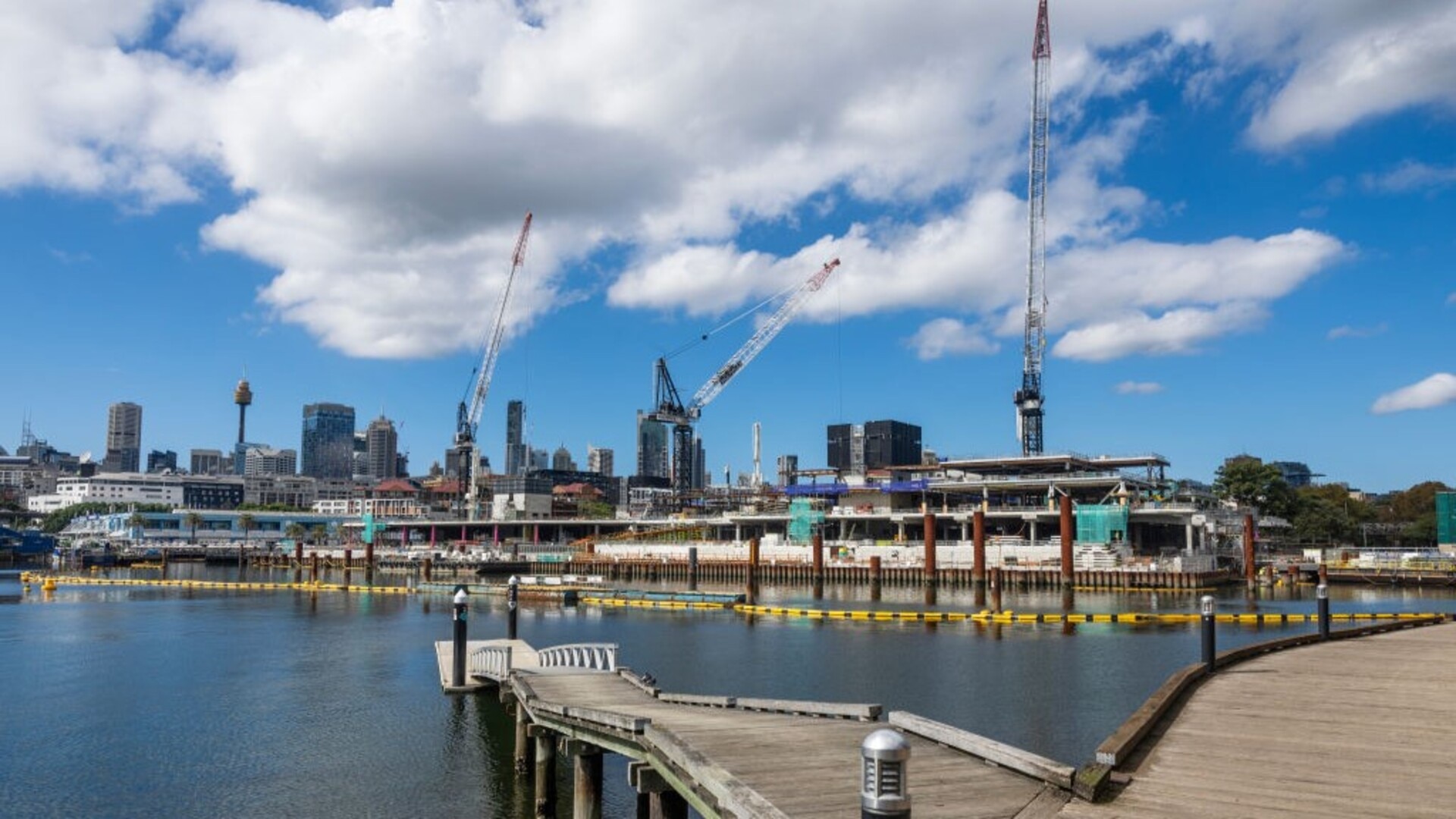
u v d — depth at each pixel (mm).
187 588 147625
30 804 34344
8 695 54781
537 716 32031
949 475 174000
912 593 127375
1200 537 144375
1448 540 181500
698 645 74125
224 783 36781
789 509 178375
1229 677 29906
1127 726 20797
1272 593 122062
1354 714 23938
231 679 59250
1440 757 19469
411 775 37500
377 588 139250
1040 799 16750
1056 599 112750
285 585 145875
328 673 61594
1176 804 16250
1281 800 16438
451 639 80438
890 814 10203
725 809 17578
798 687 54219
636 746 25406
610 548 187875
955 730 21375
